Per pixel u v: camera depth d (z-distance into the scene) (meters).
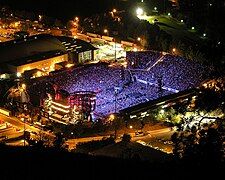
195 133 43.41
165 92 104.56
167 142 76.31
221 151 40.22
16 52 124.06
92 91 100.19
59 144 57.81
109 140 73.19
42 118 92.12
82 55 126.69
